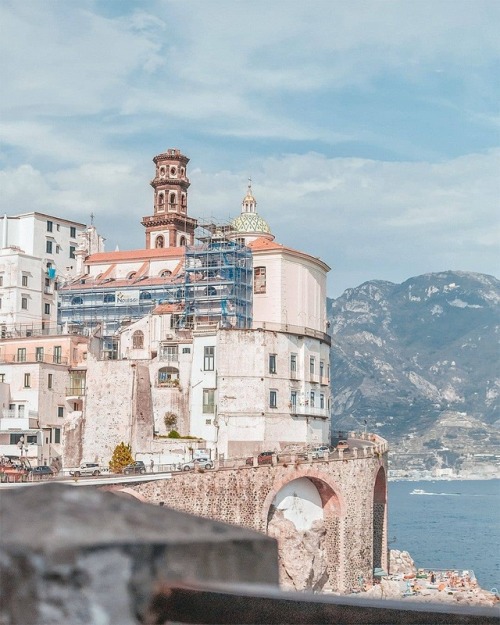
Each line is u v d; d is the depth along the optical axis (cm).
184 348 13450
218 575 511
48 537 485
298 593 765
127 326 14488
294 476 11206
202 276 14662
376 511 13062
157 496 10419
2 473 10788
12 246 15650
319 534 11375
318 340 14075
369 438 15500
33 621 477
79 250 16625
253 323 14125
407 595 11288
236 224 18588
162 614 504
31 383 13225
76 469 12181
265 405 13012
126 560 489
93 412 13162
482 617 716
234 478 10856
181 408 13200
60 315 16000
